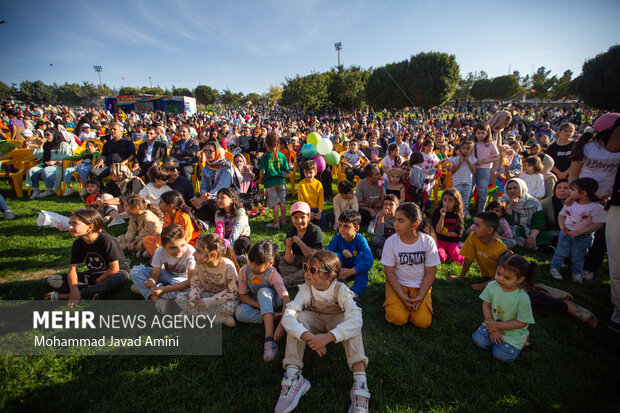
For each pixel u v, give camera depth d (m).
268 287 3.04
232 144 9.84
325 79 42.38
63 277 3.31
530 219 4.87
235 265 3.39
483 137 5.76
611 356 2.71
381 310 3.32
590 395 2.31
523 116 34.09
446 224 4.44
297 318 2.51
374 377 2.44
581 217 3.72
